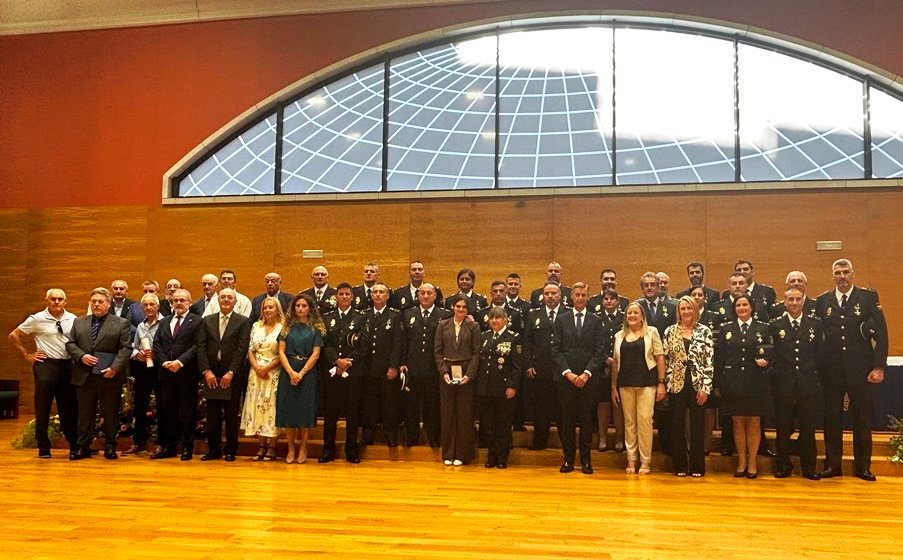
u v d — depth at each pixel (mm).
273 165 9938
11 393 9789
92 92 10289
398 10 9641
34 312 10203
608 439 6660
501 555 3391
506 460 6258
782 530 3973
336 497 4766
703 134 9102
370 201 9609
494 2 9430
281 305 7043
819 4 8789
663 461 6289
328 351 6492
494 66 9609
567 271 9133
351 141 9805
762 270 8750
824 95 8914
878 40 8641
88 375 6520
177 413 6652
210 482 5305
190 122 10023
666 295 6863
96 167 10219
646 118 9250
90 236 10172
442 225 9430
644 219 9047
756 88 9062
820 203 8695
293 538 3666
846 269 5980
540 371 6492
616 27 9391
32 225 10312
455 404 6383
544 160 9391
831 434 5934
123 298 7438
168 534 3732
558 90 9469
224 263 9844
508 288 7082
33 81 10430
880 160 8719
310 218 9711
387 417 6621
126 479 5418
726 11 8969
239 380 6566
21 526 3898
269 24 9914
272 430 6312
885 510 4566
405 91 9734
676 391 5969
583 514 4328
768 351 5809
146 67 10172
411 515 4234
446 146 9594
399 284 9445
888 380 6754
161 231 10016
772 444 6426
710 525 4074
